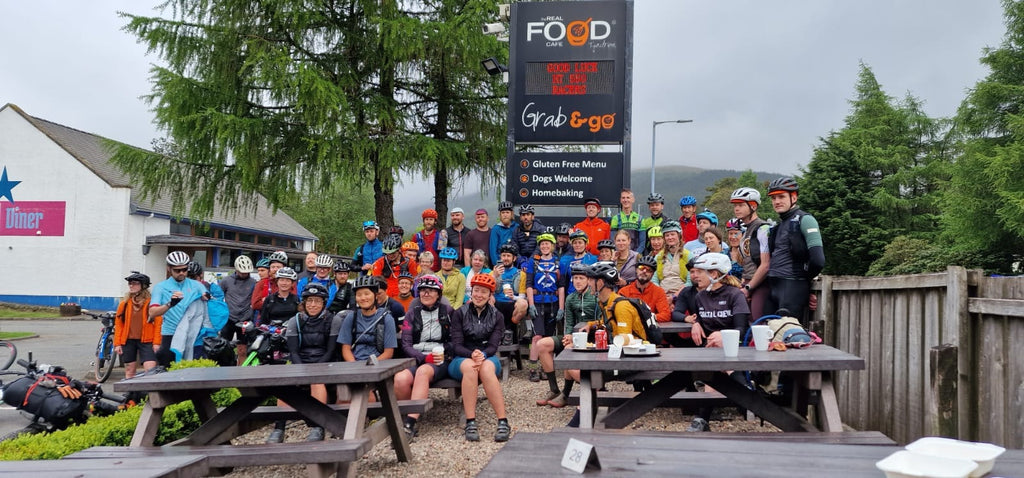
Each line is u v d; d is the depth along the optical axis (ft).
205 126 43.37
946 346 11.84
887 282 15.30
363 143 44.04
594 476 5.46
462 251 31.99
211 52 45.37
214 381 13.20
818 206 117.70
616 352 12.82
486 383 17.89
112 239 96.02
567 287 26.94
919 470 4.39
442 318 19.53
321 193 48.55
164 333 25.67
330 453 12.03
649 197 29.86
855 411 17.61
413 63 48.24
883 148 146.41
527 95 35.99
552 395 22.68
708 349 14.02
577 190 35.70
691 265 18.17
